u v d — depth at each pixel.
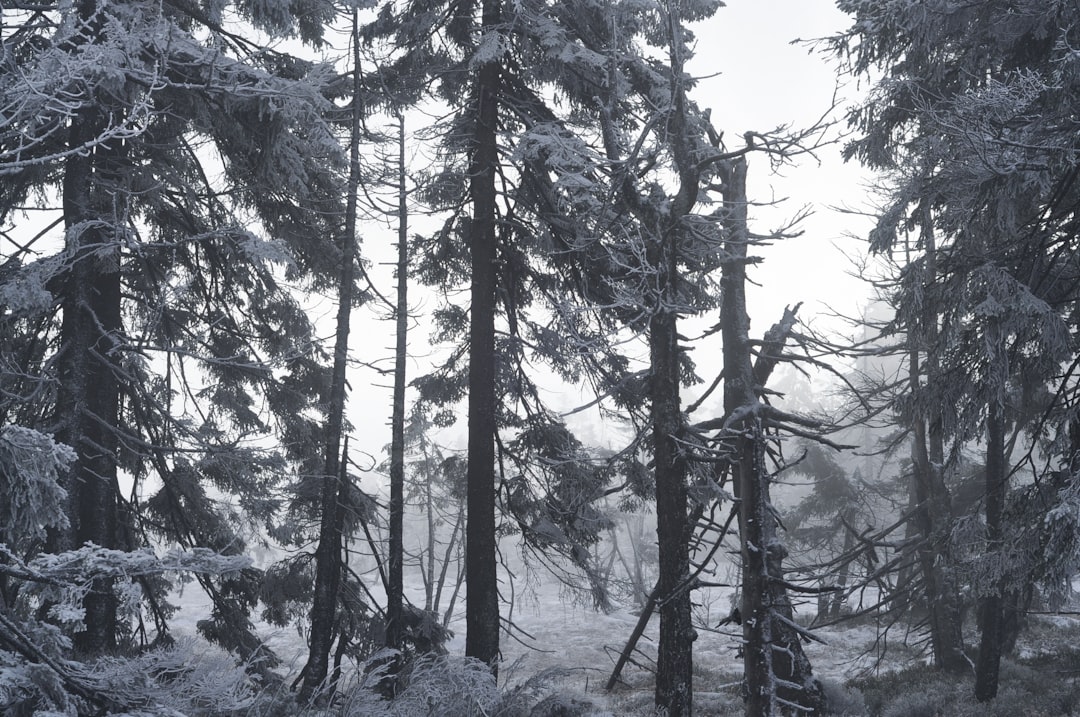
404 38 16.50
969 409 11.64
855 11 12.62
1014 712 14.74
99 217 11.51
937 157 11.59
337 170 15.55
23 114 5.27
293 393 16.80
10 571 4.26
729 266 16.41
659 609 12.06
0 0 5.04
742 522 8.73
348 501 16.27
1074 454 10.62
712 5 15.02
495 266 16.80
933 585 20.12
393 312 16.78
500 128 16.62
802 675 14.41
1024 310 10.41
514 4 14.79
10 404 11.50
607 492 16.47
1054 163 9.82
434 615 16.81
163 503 16.05
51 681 4.09
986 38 12.15
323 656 13.96
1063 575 9.43
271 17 12.98
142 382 14.46
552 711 12.38
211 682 4.52
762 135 10.72
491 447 15.59
